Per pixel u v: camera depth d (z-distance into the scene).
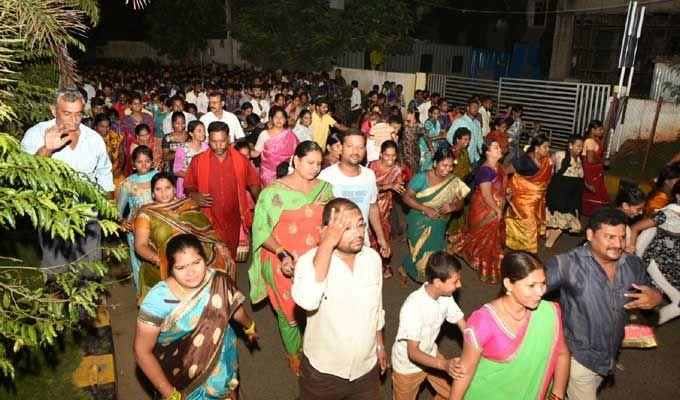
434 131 10.05
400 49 24.00
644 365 5.04
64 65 4.86
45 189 2.51
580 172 7.58
